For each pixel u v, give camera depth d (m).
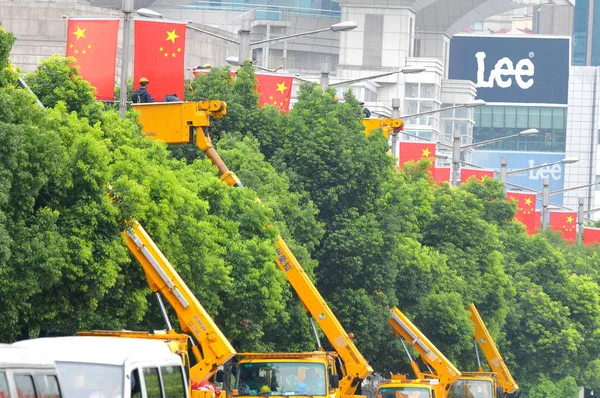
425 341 102.19
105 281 61.41
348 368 82.38
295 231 95.19
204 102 81.94
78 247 59.94
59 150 55.94
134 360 42.38
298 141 102.00
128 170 66.19
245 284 80.00
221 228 80.81
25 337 68.50
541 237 167.50
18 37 183.62
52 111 63.16
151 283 62.66
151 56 86.31
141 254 62.75
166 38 86.56
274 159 101.19
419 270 113.38
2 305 56.88
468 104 147.75
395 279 105.44
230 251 79.94
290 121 102.94
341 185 101.31
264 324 85.06
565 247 193.12
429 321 120.69
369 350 107.19
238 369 71.38
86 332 51.94
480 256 132.50
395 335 108.50
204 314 62.22
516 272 162.75
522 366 161.62
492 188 155.62
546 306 159.88
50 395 34.12
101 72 81.19
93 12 187.75
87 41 81.25
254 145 97.69
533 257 166.38
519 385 164.75
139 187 63.25
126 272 66.00
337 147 101.75
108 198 61.84
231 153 93.69
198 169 84.44
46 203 59.72
